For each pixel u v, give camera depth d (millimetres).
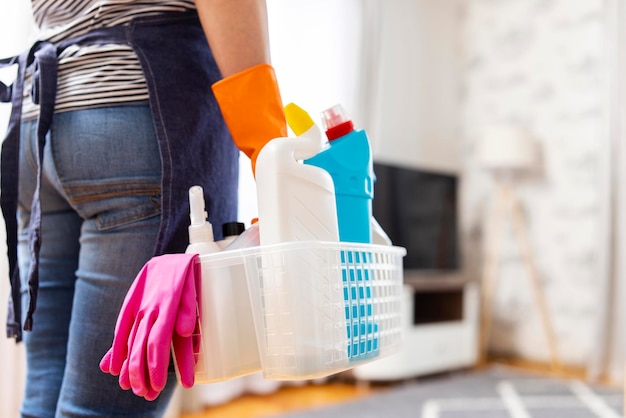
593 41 3213
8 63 688
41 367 694
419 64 3615
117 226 590
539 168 3373
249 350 510
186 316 474
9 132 653
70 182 604
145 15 616
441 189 3355
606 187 2971
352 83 2922
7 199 651
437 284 2924
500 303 3471
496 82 3625
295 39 2633
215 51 554
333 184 567
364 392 2520
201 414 2088
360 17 2996
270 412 2123
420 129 3586
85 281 602
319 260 500
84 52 606
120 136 586
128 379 474
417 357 2715
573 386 2605
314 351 487
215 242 579
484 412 2131
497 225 3502
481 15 3732
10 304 689
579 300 3150
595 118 3172
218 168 640
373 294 585
